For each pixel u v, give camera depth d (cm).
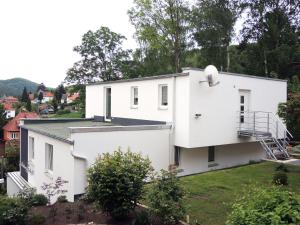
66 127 1609
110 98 1991
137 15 3141
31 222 774
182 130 1434
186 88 1411
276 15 2956
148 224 742
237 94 1598
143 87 1661
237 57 3111
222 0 2934
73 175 1138
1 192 2033
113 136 1255
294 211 452
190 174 1525
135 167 812
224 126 1545
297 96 1258
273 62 2967
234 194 1019
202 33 2948
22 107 9112
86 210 876
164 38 3127
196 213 843
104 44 4203
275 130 1769
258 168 1462
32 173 1586
